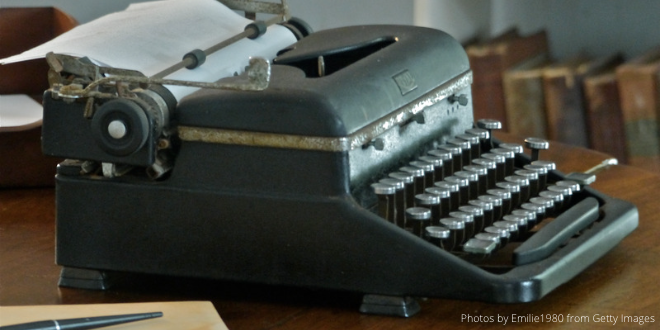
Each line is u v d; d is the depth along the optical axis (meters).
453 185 1.10
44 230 1.24
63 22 1.55
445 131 1.22
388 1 2.17
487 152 1.26
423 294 1.02
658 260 1.15
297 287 1.06
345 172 1.02
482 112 2.12
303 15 1.99
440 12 2.25
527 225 1.10
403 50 1.17
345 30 1.28
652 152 1.92
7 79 1.55
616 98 1.95
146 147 1.04
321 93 1.03
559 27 2.40
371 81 1.09
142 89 1.06
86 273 1.10
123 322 0.99
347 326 1.03
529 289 1.00
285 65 1.14
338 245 1.03
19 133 1.32
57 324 0.96
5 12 1.56
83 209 1.08
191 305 1.03
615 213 1.14
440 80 1.19
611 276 1.12
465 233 1.08
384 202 1.05
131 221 1.07
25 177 1.35
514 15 2.40
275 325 1.04
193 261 1.06
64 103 1.06
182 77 1.11
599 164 1.42
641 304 1.07
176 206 1.06
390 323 1.03
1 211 1.29
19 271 1.14
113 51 1.12
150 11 1.27
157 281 1.12
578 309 1.06
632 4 2.31
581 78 2.00
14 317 1.00
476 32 2.34
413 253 1.02
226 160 1.04
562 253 1.05
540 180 1.19
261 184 1.04
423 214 1.04
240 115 1.03
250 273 1.05
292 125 1.02
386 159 1.10
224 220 1.05
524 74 2.06
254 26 1.24
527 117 2.07
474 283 1.00
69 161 1.10
